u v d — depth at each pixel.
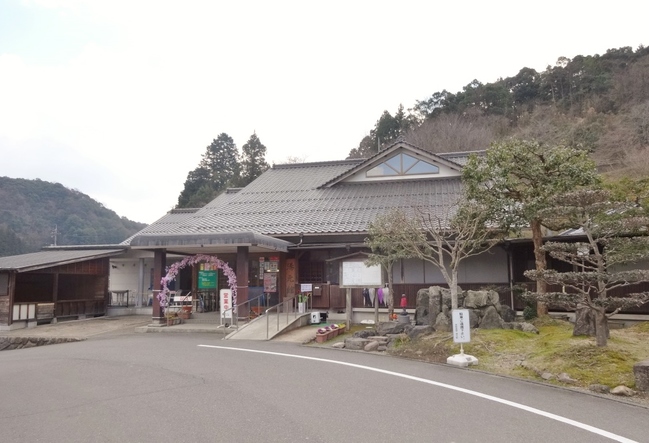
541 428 5.46
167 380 7.95
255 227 18.20
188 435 5.24
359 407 6.26
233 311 15.20
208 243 14.91
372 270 13.58
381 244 13.07
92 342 13.63
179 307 17.58
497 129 43.91
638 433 5.34
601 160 33.75
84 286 21.59
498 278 16.14
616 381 7.46
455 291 10.85
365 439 5.06
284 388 7.30
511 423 5.63
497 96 49.25
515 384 7.69
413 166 20.62
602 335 8.59
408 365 9.25
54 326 18.47
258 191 22.97
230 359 9.88
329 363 9.41
